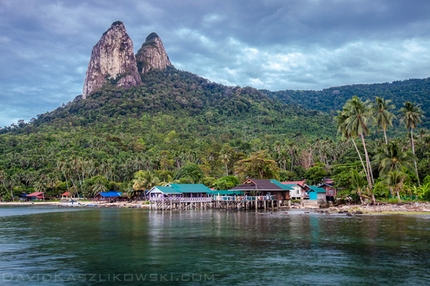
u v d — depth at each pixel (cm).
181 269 2719
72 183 17450
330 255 3092
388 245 3453
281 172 13638
